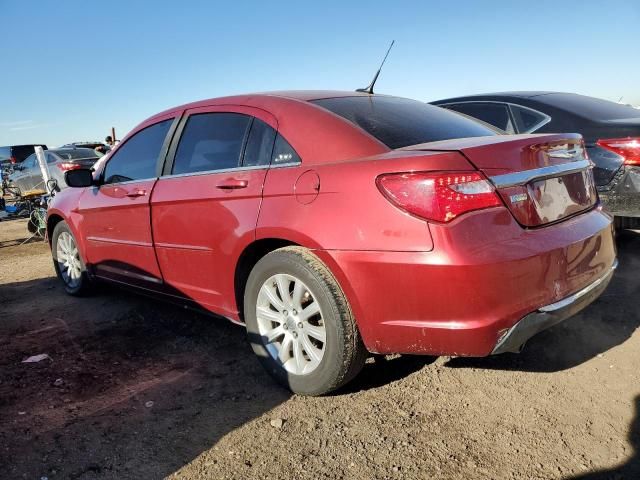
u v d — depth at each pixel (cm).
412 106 358
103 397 307
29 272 646
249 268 325
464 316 236
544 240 254
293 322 294
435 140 296
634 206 442
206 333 399
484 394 286
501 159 253
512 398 280
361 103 335
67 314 462
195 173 353
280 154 305
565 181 287
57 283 576
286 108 317
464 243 234
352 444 250
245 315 318
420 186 241
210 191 329
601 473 220
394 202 247
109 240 432
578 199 296
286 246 296
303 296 288
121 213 411
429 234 237
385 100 357
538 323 247
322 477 229
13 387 323
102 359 361
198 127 368
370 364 328
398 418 269
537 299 247
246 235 304
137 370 341
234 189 316
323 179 274
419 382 303
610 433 245
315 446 251
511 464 229
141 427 274
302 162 291
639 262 482
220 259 327
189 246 349
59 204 506
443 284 235
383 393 294
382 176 252
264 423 272
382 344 260
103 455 251
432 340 245
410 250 241
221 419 279
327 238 265
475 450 240
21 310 481
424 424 262
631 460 226
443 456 237
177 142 379
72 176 436
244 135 331
